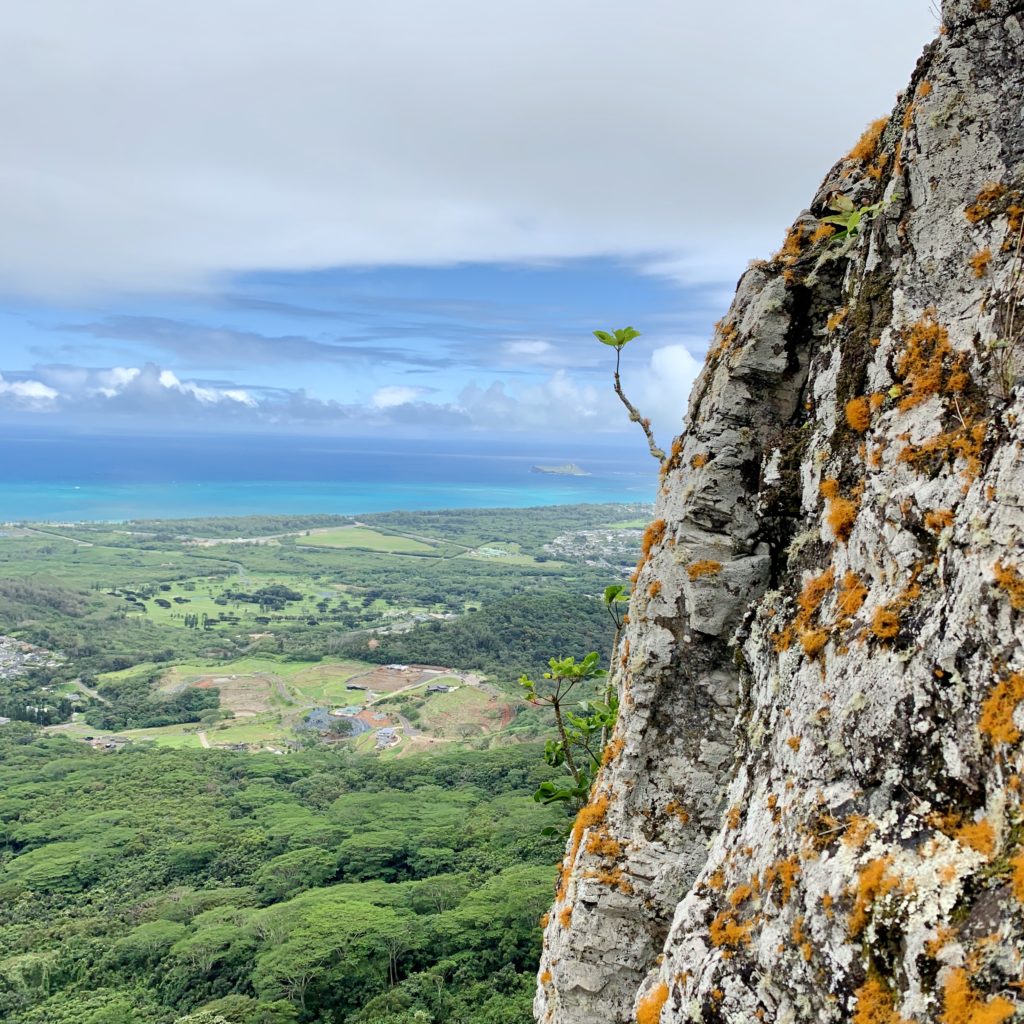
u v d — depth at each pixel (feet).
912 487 16.30
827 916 14.21
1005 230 16.28
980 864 12.39
